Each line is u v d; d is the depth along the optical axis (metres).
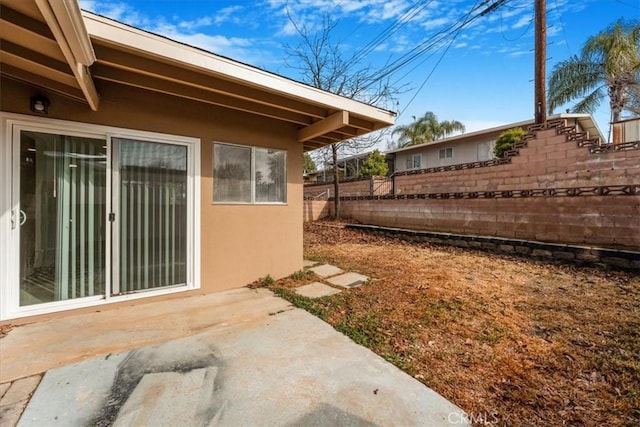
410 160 17.72
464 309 3.40
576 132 6.46
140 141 3.57
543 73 7.21
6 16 1.91
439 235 7.89
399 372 2.19
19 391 1.93
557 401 1.89
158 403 1.83
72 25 1.77
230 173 4.24
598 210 5.52
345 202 12.70
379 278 4.75
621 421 1.71
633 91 11.16
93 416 1.72
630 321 3.04
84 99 3.08
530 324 3.02
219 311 3.36
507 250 6.48
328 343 2.62
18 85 2.90
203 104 3.98
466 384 2.06
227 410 1.77
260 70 3.31
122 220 3.47
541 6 7.21
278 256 4.73
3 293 2.88
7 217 2.90
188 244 3.90
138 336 2.72
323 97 3.83
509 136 10.15
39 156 3.06
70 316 3.15
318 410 1.78
